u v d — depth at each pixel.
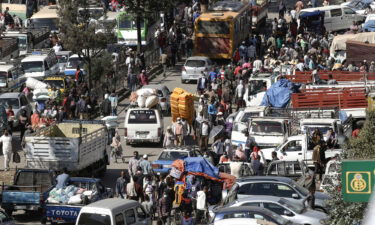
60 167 65.38
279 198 51.03
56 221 56.62
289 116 79.94
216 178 61.03
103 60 101.94
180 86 110.12
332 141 73.19
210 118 83.62
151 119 81.00
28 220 59.38
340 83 91.00
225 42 119.81
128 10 118.56
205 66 110.31
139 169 61.72
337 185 42.75
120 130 89.12
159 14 134.38
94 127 72.25
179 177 61.12
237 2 130.88
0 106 83.31
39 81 98.00
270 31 142.88
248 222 45.25
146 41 125.69
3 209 55.16
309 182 60.62
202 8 140.25
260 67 104.81
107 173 72.94
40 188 59.34
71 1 101.69
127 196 60.66
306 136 71.81
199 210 56.69
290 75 95.75
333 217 42.38
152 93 81.62
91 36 100.88
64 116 85.50
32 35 124.69
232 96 98.81
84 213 50.66
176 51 125.81
